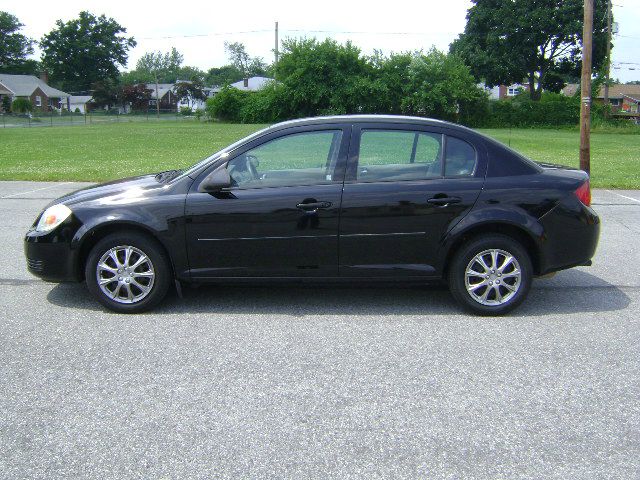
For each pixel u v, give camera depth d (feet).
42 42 367.86
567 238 17.22
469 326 16.44
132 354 14.48
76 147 87.30
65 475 9.77
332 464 10.06
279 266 17.19
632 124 186.50
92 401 12.18
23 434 10.98
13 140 107.55
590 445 10.64
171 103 391.45
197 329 16.16
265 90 205.57
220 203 16.94
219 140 105.19
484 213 16.85
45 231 17.44
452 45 223.71
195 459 10.21
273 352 14.62
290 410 11.84
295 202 16.85
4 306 17.95
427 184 17.03
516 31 205.87
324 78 189.47
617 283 20.68
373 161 17.22
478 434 10.99
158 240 17.17
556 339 15.51
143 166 56.24
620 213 34.04
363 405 12.04
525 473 9.83
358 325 16.51
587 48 44.39
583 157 45.65
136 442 10.73
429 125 17.51
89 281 17.31
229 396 12.39
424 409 11.89
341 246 17.02
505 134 151.43
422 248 17.07
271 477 9.71
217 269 17.25
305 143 17.35
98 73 374.43
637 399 12.29
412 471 9.88
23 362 14.01
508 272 17.16
